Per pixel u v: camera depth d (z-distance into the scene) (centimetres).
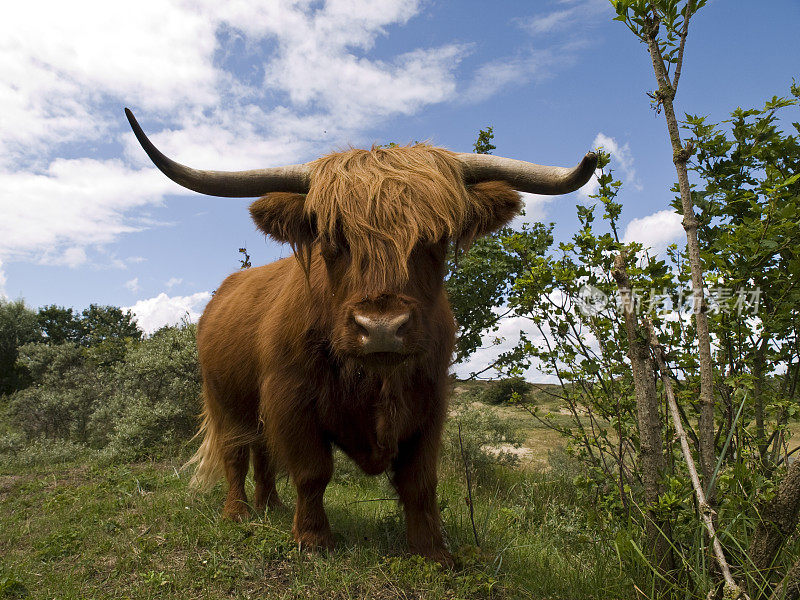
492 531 414
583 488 366
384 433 330
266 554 344
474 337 804
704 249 338
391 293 268
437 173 302
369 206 282
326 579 310
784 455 333
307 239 321
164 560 354
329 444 363
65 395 1217
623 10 265
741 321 309
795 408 292
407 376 331
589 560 357
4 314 2939
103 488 607
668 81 266
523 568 344
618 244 351
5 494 632
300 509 360
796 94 324
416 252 290
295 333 344
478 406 1073
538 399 1280
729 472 280
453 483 685
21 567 365
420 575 316
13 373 2861
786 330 316
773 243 279
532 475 779
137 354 1044
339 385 342
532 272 379
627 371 355
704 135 323
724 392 305
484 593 308
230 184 325
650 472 278
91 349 1684
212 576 323
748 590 234
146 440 855
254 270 532
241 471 473
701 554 263
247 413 464
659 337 341
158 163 308
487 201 316
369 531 398
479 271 779
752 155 320
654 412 279
